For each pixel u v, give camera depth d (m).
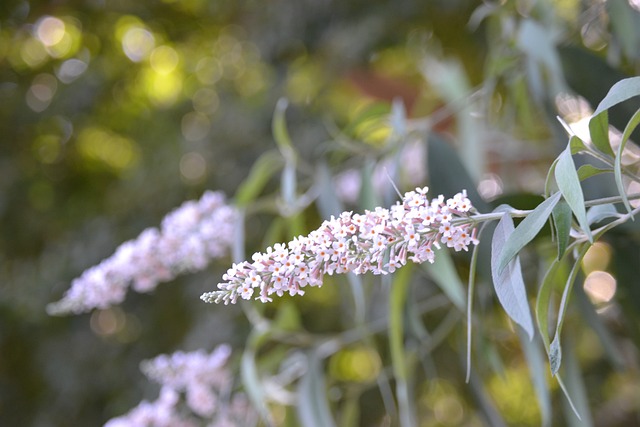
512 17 1.29
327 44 2.18
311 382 1.21
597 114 0.74
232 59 2.55
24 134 2.46
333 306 2.05
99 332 2.22
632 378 2.18
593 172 0.77
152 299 2.18
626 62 1.22
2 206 2.31
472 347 1.25
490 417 1.21
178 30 2.62
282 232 1.41
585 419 1.10
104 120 2.58
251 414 1.26
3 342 2.20
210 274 2.04
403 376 1.09
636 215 1.02
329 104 2.23
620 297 1.15
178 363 1.23
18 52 2.48
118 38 2.61
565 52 1.12
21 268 2.24
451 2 2.08
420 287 1.80
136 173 2.27
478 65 2.27
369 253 0.72
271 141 2.15
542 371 1.04
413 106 2.12
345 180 1.62
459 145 1.41
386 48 2.24
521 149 1.73
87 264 2.14
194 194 2.18
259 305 1.22
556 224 0.73
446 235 0.72
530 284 1.41
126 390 2.13
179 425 1.25
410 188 1.48
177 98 2.60
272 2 2.27
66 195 2.50
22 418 2.25
